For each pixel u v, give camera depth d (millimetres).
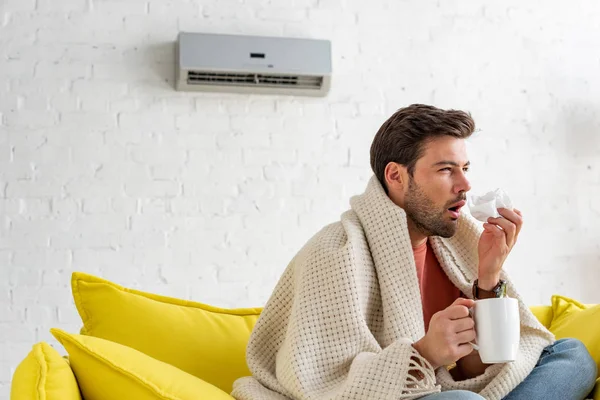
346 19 3912
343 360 1687
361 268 1783
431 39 3973
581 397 1787
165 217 3613
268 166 3734
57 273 3492
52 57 3635
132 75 3689
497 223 1822
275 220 3701
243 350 1942
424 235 1920
